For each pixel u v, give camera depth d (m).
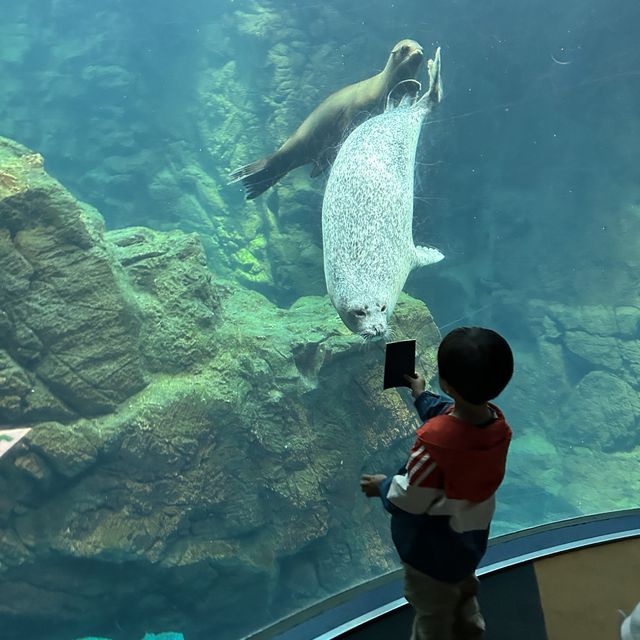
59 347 10.39
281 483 11.48
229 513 11.20
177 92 29.30
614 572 2.43
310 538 11.54
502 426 1.57
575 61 26.38
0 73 29.47
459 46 26.44
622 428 19.33
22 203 10.45
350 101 9.55
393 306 5.00
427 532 1.58
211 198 26.75
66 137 28.94
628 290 23.38
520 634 2.14
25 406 10.05
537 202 25.98
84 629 10.51
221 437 11.20
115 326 10.84
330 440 11.90
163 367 11.42
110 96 29.12
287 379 11.88
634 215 24.88
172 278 12.31
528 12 26.17
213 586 11.12
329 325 13.09
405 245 5.18
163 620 10.91
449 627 1.73
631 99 26.16
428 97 5.98
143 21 29.86
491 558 2.46
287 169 10.14
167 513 10.76
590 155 26.38
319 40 26.88
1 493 9.91
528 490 18.28
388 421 12.06
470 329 1.56
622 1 25.42
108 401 10.57
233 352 12.00
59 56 29.83
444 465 1.50
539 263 24.72
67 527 10.26
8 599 10.05
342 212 4.98
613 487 17.61
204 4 29.08
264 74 27.12
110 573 10.53
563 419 20.33
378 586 2.22
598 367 21.14
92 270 10.84
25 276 10.26
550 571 2.42
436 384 11.75
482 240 25.47
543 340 22.53
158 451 10.68
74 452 10.16
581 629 2.17
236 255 24.92
